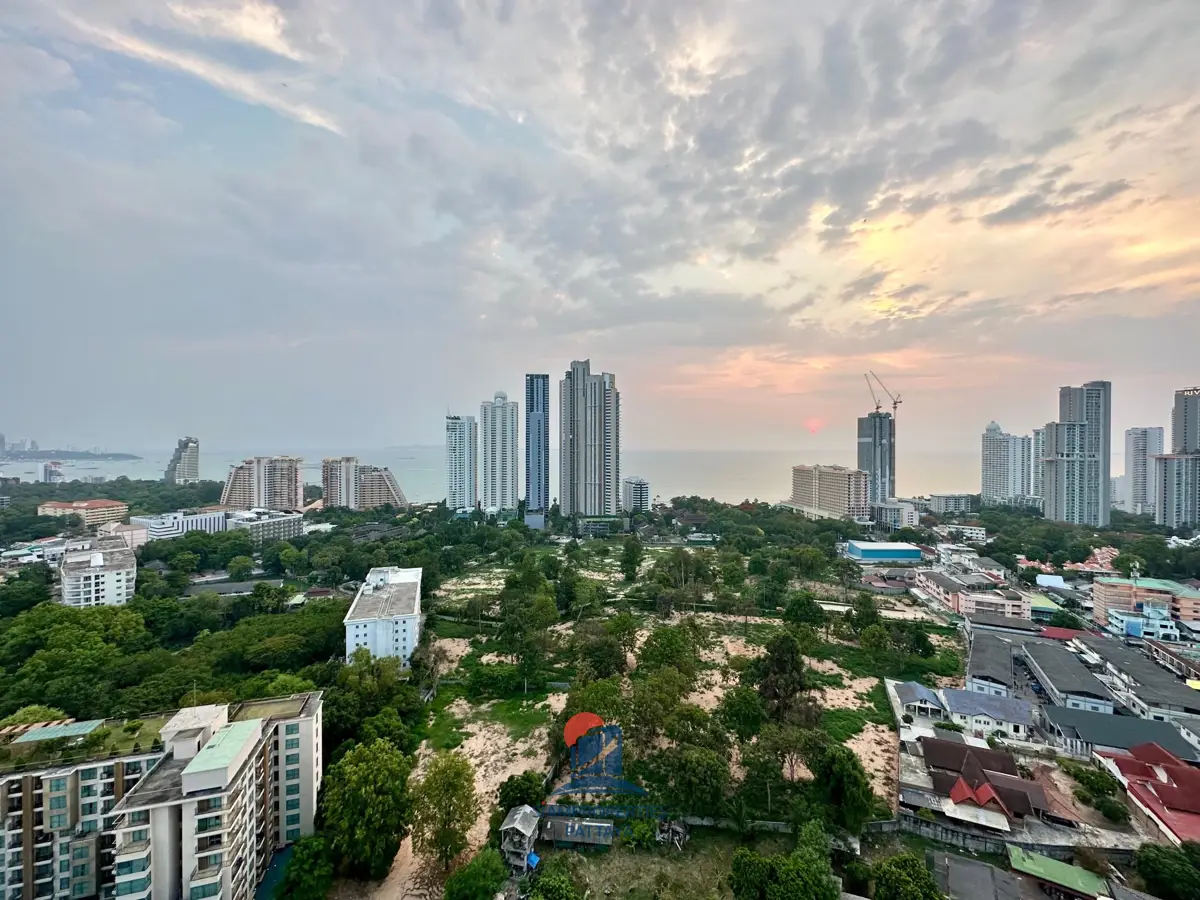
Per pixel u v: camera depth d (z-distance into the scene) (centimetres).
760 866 5528
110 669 9775
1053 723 9106
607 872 6262
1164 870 5747
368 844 5959
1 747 6138
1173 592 14362
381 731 8350
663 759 7375
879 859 6481
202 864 5238
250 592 17388
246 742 5819
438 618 15462
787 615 14450
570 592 15738
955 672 11812
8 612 13925
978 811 6988
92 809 5881
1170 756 7906
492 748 8850
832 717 9794
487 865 5634
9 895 5606
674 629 11875
